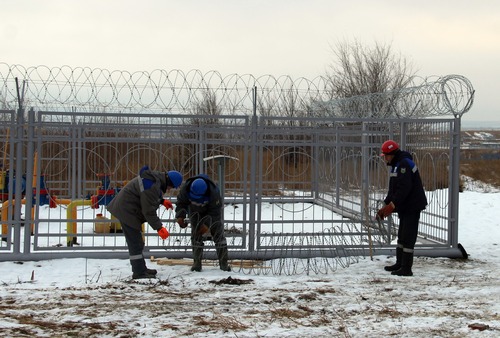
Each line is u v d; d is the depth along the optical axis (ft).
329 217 54.29
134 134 41.86
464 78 40.91
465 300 29.55
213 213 35.35
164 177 33.06
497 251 43.91
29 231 37.73
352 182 52.47
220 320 25.31
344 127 54.95
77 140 38.75
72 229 41.55
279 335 23.36
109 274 34.65
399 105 48.67
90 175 52.37
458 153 41.19
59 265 36.52
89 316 25.71
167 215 49.70
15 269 35.55
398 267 36.47
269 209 60.18
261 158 39.58
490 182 126.21
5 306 27.35
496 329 24.27
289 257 39.22
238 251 38.63
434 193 43.39
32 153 38.01
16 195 37.60
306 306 27.94
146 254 38.32
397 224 44.42
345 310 27.32
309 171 57.52
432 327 24.58
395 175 35.45
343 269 36.81
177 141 39.22
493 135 185.16
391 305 28.30
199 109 42.91
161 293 30.09
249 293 30.32
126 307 27.35
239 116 39.99
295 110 54.65
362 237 41.09
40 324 24.26
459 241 48.24
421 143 44.52
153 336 23.04
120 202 33.19
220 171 39.19
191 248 38.47
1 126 37.63
